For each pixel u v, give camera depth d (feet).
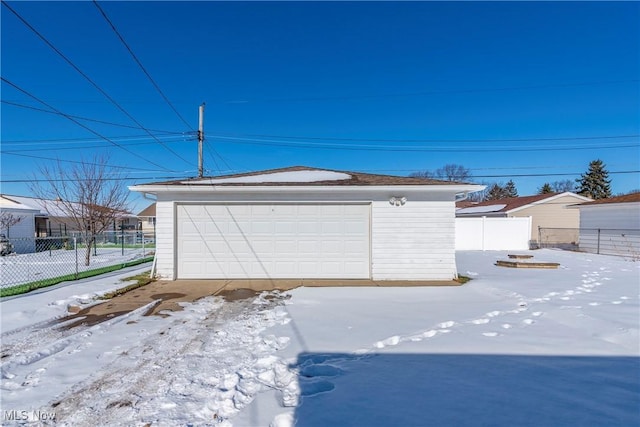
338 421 7.85
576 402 8.56
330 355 11.76
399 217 27.86
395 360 11.25
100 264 40.60
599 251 53.62
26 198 77.10
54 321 16.31
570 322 15.29
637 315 16.22
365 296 21.70
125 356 12.00
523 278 28.58
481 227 59.06
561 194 73.10
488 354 11.67
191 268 27.86
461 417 7.95
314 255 28.02
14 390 9.61
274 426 7.78
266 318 16.79
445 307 18.58
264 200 27.86
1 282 27.50
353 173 33.91
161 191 27.32
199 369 10.85
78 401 9.00
